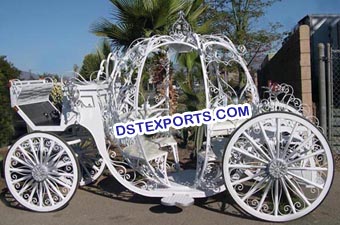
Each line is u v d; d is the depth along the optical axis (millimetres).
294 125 4465
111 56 5414
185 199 4602
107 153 5074
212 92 5934
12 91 5168
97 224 4559
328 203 4938
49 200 4945
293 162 4305
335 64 9398
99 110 5070
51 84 5750
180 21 5043
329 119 7055
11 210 5109
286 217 4348
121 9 7816
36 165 4848
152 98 7176
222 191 4867
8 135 8102
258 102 5105
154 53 7191
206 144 4734
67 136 5758
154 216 4719
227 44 5062
